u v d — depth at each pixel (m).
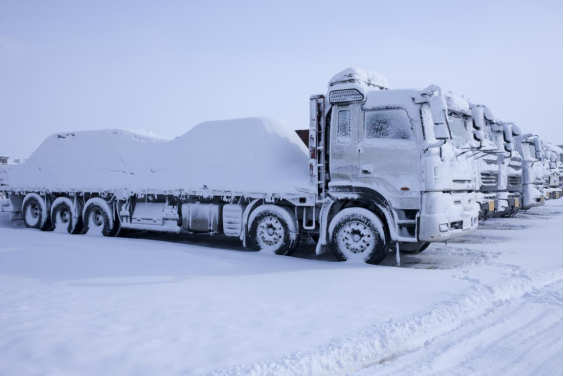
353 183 8.43
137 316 4.73
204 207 10.27
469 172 8.98
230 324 4.48
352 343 3.96
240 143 10.20
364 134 8.44
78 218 12.57
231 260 8.16
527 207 16.14
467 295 5.59
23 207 13.80
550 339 4.47
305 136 13.99
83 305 5.15
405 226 8.18
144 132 13.05
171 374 3.40
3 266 7.62
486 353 4.14
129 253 8.50
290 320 4.63
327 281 6.56
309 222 9.08
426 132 8.00
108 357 3.65
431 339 4.45
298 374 3.47
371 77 9.06
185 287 6.11
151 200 11.39
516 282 6.40
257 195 9.37
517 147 15.80
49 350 3.79
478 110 9.26
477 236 12.57
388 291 5.95
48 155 13.64
